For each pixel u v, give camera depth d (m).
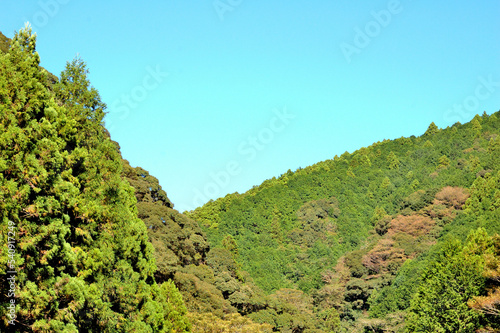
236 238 129.12
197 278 57.09
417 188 138.88
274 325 62.66
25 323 20.17
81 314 24.45
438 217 114.38
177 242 57.56
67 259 23.25
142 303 31.75
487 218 88.12
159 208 59.34
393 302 79.44
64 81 32.09
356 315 87.06
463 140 159.88
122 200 31.67
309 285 102.19
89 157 29.95
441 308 49.94
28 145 22.11
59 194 23.05
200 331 46.38
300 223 137.00
